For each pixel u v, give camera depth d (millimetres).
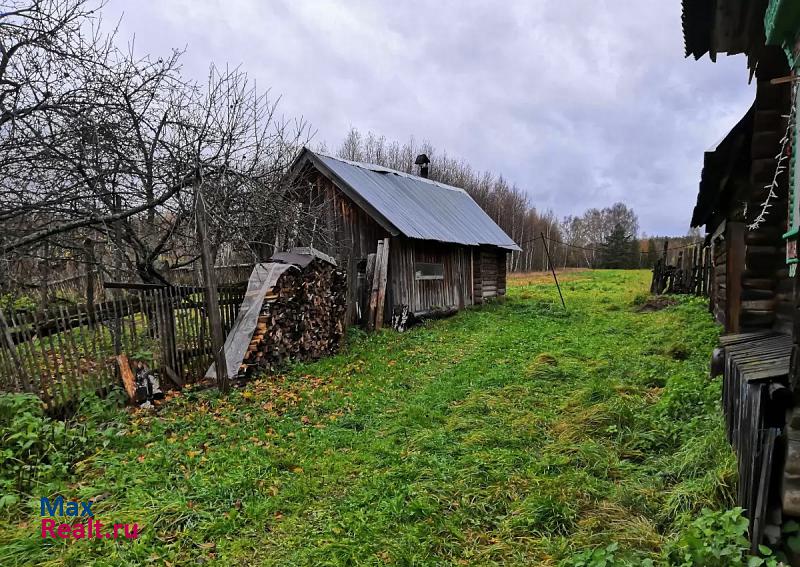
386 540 3229
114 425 5137
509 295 20453
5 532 3373
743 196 6160
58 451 4352
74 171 6656
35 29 5625
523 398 6070
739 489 3082
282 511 3688
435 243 13945
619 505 3512
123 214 6434
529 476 4004
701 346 8133
